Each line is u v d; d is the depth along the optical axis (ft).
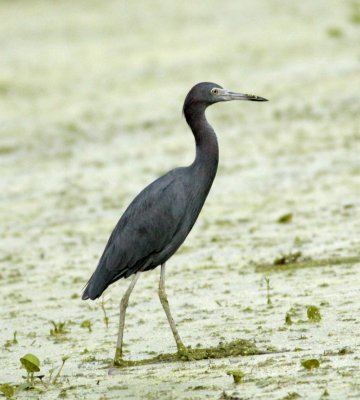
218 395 26.84
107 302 40.37
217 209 55.72
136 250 32.17
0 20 160.04
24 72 113.39
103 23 147.84
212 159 33.37
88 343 34.60
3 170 72.95
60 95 99.81
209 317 36.14
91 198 61.72
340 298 36.32
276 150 69.00
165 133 79.97
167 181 32.76
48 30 144.77
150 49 120.67
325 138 70.54
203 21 140.26
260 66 101.96
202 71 103.14
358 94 83.82
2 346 35.17
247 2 156.15
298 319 34.32
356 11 129.59
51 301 41.14
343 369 27.76
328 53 104.12
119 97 96.07
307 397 25.66
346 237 46.16
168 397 27.20
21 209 60.80
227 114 85.81
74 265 47.11
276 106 84.43
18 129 86.48
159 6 162.71
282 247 45.88
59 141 80.94
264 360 29.86
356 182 57.52
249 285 40.11
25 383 29.86
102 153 75.31
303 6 143.02
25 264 48.16
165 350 32.60
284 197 56.44
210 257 45.52
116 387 28.81
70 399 28.25
